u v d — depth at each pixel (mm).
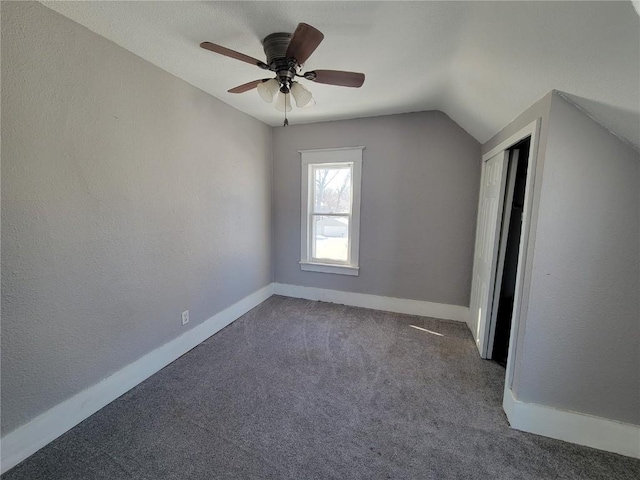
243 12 1453
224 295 2918
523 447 1553
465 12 1383
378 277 3383
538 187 1521
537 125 1543
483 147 2775
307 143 3453
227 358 2381
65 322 1586
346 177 3475
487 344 2385
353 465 1442
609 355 1494
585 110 1380
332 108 2881
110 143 1744
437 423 1716
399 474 1396
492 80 1759
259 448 1534
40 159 1420
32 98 1371
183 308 2410
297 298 3760
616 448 1520
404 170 3123
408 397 1937
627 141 1351
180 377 2125
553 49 1233
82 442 1550
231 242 2965
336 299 3600
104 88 1688
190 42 1729
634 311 1438
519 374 1656
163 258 2186
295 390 1997
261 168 3404
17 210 1354
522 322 1646
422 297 3238
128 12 1449
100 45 1649
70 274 1592
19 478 1352
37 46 1374
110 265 1802
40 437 1501
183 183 2318
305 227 3613
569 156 1428
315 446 1551
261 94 1712
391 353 2475
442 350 2527
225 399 1901
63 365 1592
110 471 1394
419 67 1993
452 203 3008
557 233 1490
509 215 2227
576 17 1048
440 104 2742
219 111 2664
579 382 1554
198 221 2508
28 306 1425
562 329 1545
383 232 3289
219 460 1462
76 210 1595
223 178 2783
